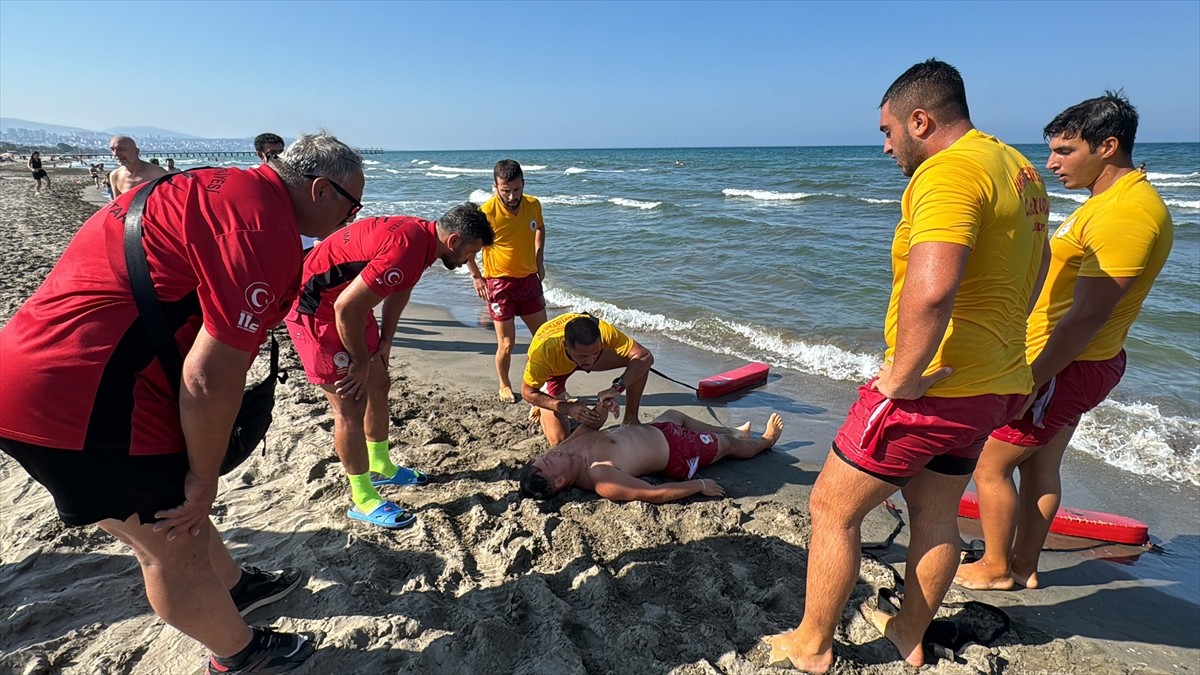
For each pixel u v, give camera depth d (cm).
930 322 195
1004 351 215
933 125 221
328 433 437
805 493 405
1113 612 304
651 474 409
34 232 1384
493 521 346
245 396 217
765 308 838
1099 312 251
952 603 303
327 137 214
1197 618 302
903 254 227
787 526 356
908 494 250
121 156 698
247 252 178
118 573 293
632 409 464
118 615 266
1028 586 319
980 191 198
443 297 978
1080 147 268
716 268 1066
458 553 312
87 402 172
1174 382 581
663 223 1634
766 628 271
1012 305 213
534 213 517
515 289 518
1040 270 229
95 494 181
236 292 176
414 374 609
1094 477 433
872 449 220
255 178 194
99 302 174
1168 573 336
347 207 215
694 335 752
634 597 291
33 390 170
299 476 387
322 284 312
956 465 233
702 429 458
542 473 371
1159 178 3044
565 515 361
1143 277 259
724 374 595
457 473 404
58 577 289
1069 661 269
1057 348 257
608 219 1780
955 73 221
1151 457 457
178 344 183
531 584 289
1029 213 211
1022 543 316
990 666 261
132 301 175
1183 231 1346
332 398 321
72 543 312
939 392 212
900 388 204
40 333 173
